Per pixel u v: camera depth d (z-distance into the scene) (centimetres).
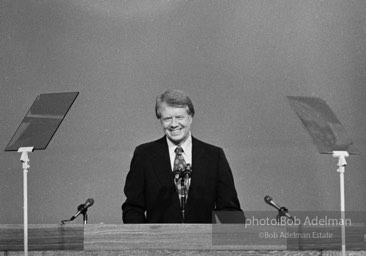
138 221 1337
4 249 1180
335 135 1202
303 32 2153
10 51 2134
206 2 2155
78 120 2128
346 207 2091
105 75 2138
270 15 2153
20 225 1182
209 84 2138
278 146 2123
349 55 2150
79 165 2114
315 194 2108
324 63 2144
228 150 2123
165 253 1158
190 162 1383
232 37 2145
